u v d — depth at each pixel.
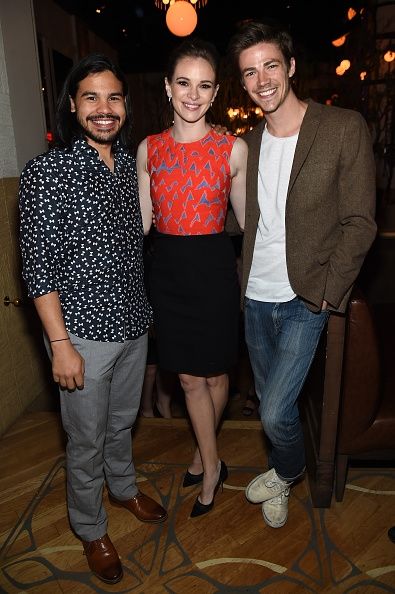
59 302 1.51
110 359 1.59
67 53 6.09
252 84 1.63
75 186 1.47
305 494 2.12
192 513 2.01
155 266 1.84
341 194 1.60
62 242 1.50
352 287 1.88
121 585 1.72
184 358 1.85
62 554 1.87
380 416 1.92
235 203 1.88
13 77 2.97
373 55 5.92
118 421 1.85
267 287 1.78
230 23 6.87
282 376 1.76
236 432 2.61
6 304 2.77
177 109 1.68
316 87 7.66
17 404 2.88
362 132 1.57
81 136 1.54
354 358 1.83
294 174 1.60
